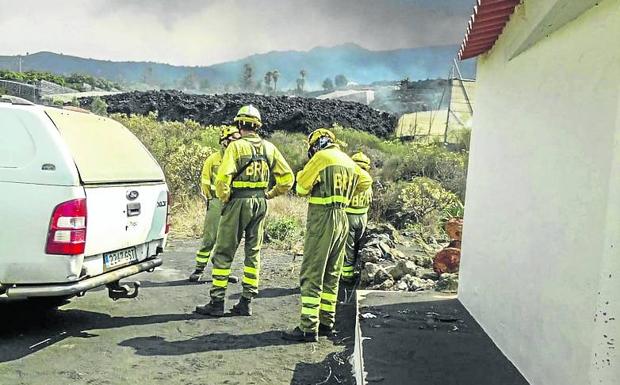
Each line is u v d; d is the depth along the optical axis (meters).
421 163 17.47
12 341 4.91
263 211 5.93
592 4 2.89
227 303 6.45
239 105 31.16
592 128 2.84
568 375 2.96
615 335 2.61
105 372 4.32
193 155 13.42
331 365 4.65
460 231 7.70
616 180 2.58
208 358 4.71
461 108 30.91
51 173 4.51
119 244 5.13
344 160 5.16
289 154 20.00
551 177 3.34
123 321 5.61
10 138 4.57
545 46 3.56
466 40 4.78
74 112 5.23
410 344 4.27
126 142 5.67
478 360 3.96
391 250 8.62
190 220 11.83
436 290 6.51
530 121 3.78
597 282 2.67
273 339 5.25
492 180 4.64
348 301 6.82
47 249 4.45
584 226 2.86
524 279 3.71
